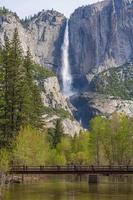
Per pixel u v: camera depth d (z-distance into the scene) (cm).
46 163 11131
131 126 12288
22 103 9569
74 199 5584
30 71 11350
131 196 5972
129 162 12131
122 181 9706
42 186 7794
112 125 12412
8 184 7562
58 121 18725
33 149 9231
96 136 12588
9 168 7844
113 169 8269
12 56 9619
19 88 9512
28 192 6406
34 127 10406
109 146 12319
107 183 8931
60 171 8219
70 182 9462
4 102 9281
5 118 9344
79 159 14700
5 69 9550
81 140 16462
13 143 9194
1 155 7662
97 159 12544
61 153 16612
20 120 9544
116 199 5591
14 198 5525
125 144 12150
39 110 11125
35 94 11169
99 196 5972
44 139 10669
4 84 9488
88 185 8275
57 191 6719
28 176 9550
